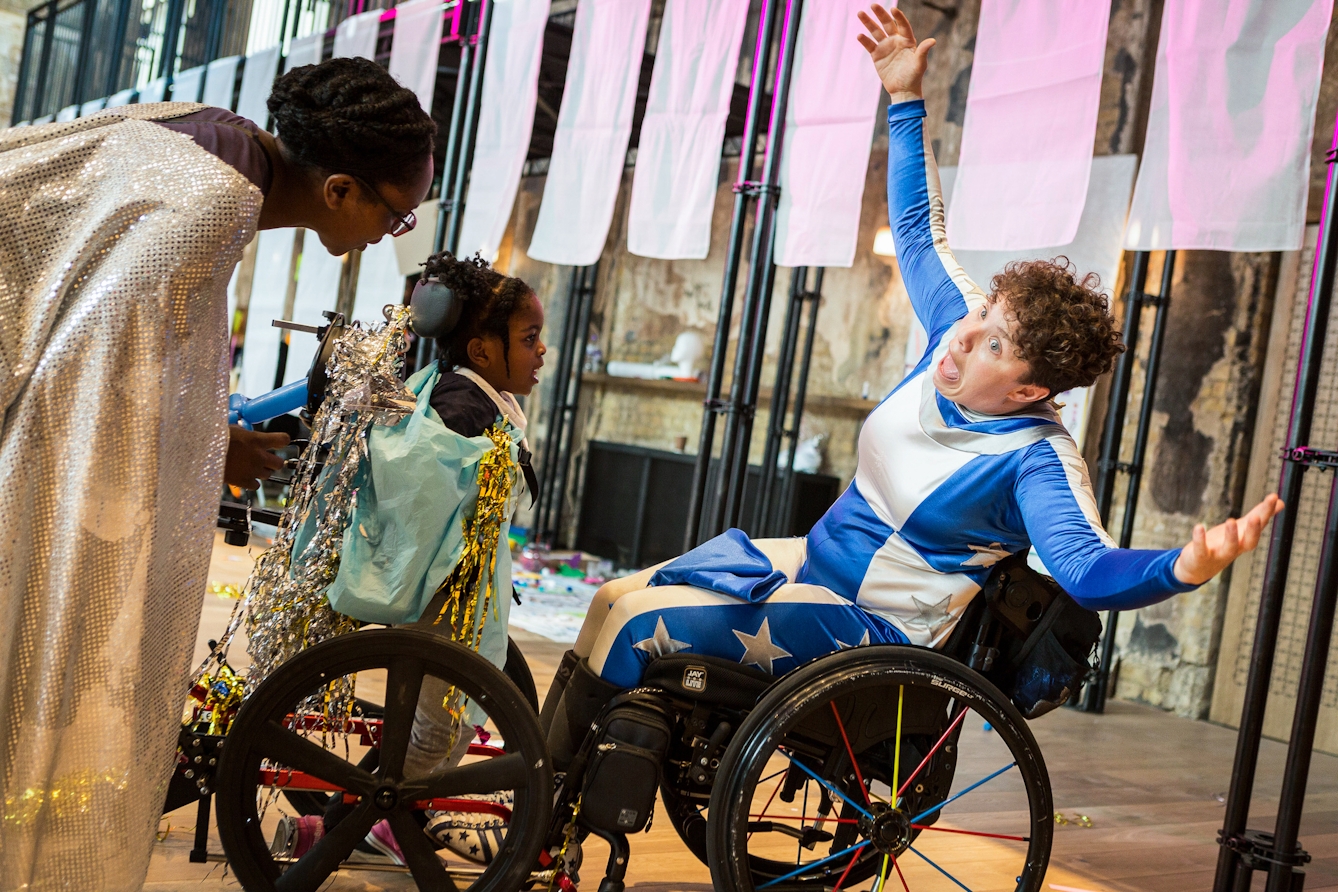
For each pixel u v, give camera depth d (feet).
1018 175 9.80
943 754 6.45
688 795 7.00
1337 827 11.57
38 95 33.94
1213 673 17.15
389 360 6.09
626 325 27.53
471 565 6.21
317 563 6.12
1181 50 8.88
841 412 22.62
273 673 5.66
